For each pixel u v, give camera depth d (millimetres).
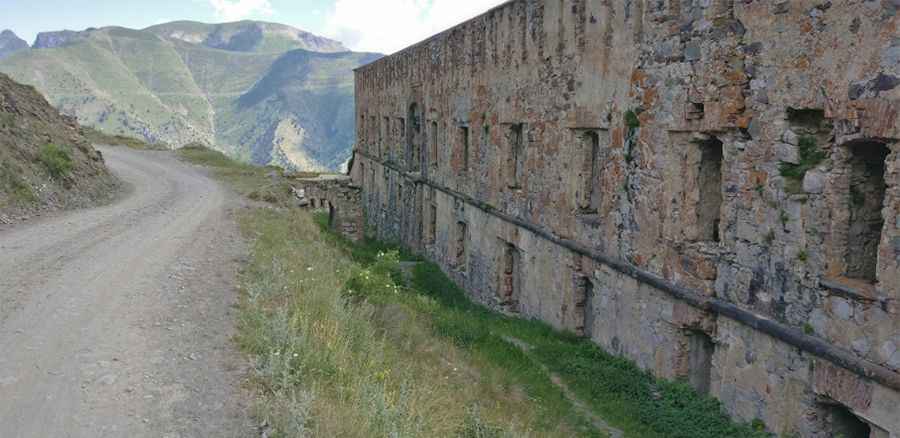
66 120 27438
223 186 29516
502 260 20125
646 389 12461
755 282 10164
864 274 8898
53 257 13117
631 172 13312
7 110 22562
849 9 8297
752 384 10227
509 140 19422
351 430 6883
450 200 25156
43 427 6539
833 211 8758
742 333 10438
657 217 12469
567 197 15922
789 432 9453
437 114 26391
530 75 17578
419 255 29625
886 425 7891
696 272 11398
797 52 9180
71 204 20172
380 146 37094
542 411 11305
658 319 12492
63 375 7691
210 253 14656
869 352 8125
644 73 12703
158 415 6938
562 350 14797
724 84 10578
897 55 7680
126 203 22016
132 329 9305
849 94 8352
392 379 9336
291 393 7547
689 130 11484
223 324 9844
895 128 7715
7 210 17219
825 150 9141
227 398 7434
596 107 14492
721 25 10617
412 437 7223
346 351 9258
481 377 12008
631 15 13023
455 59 23797
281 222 20812
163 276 12211
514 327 17141
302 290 11828
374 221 38719
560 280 16375
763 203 9977
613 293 14133
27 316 9539
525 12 17688
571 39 15359
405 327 12961
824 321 8836
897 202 7801
